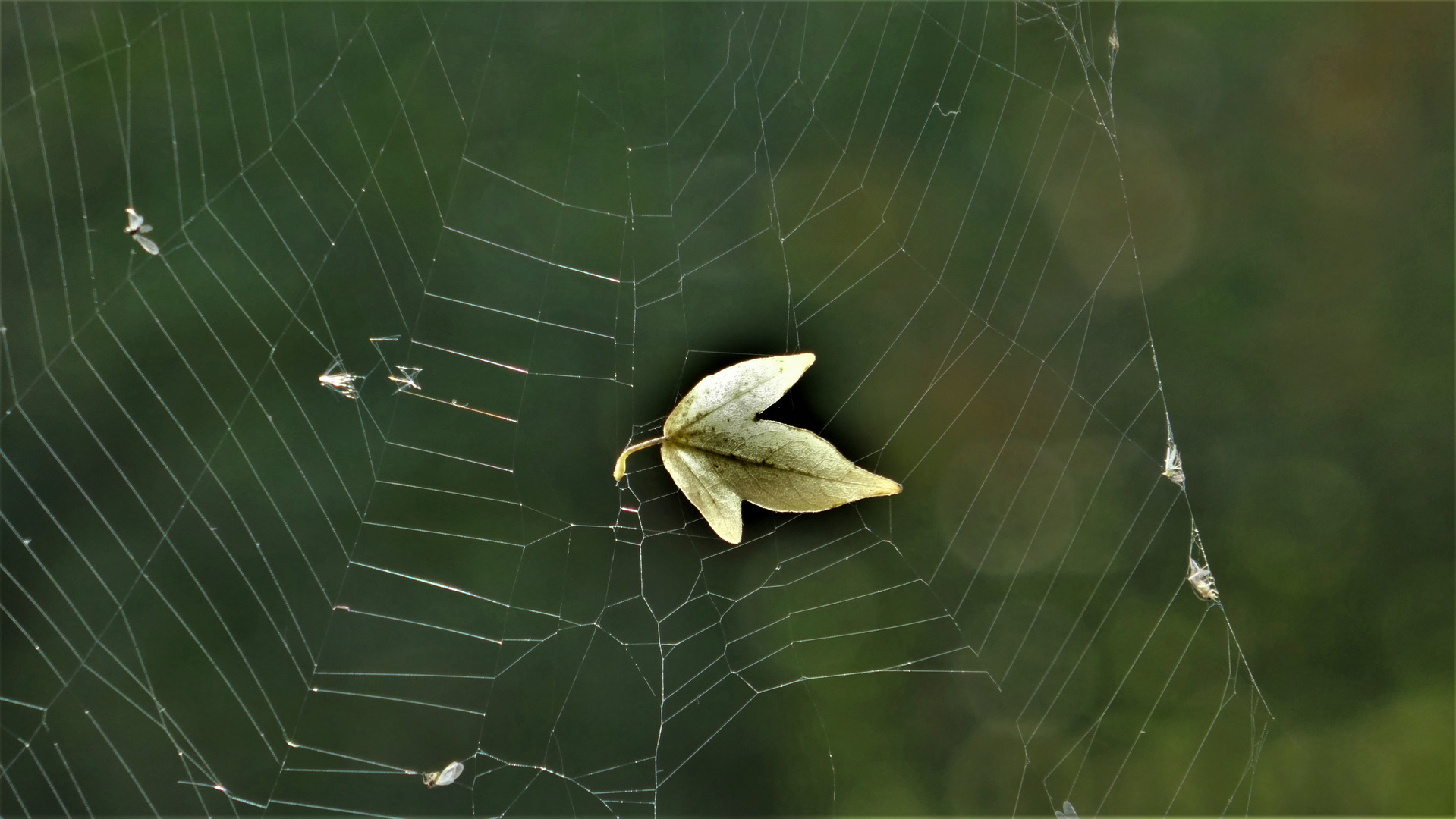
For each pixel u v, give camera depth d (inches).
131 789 18.4
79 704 18.4
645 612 19.0
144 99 18.6
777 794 19.0
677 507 19.1
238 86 18.7
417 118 18.9
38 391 18.5
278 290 18.8
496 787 18.7
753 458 17.7
